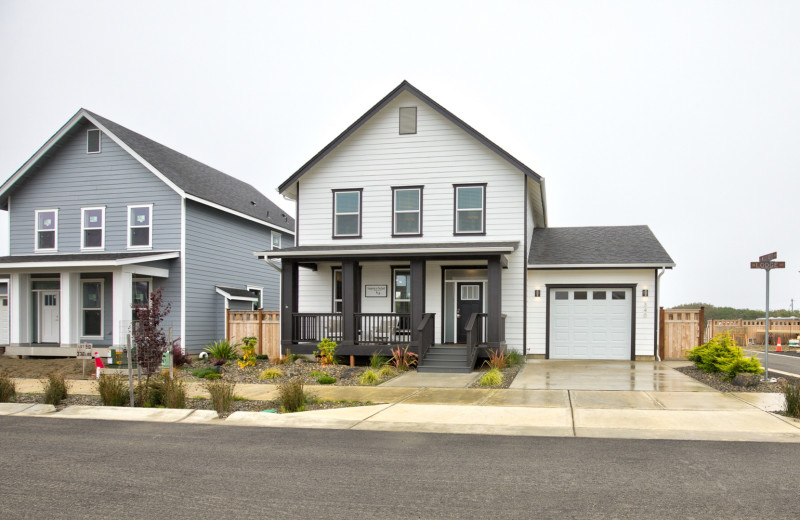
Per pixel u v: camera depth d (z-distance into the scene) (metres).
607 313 20.73
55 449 8.30
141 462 7.52
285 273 19.89
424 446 8.38
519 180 20.58
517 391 13.30
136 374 15.95
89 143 23.70
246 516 5.49
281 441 8.77
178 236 22.45
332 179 21.83
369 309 21.31
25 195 24.36
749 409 10.98
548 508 5.67
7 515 5.55
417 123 21.34
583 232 24.08
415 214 21.19
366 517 5.44
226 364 19.14
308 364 18.59
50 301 23.45
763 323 31.97
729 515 5.46
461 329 20.83
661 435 9.05
